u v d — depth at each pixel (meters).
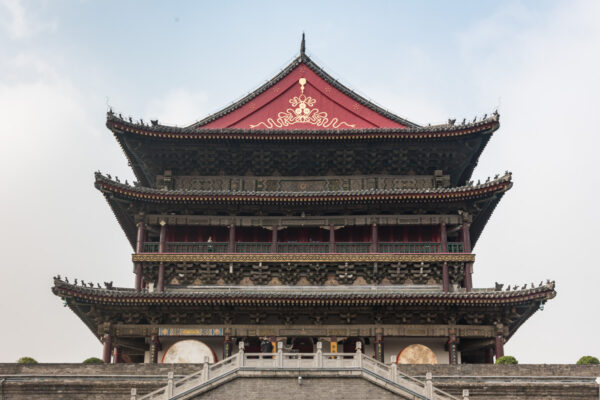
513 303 52.72
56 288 51.28
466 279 56.12
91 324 57.84
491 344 53.69
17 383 46.25
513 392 45.72
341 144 60.09
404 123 62.69
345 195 57.00
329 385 41.00
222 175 62.03
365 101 63.41
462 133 58.69
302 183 61.72
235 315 54.06
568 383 45.69
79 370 46.97
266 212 59.00
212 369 41.75
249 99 63.50
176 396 40.16
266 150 60.69
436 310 53.66
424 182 61.59
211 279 57.38
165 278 57.22
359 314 54.19
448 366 46.75
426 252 57.34
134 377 46.75
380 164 61.53
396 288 56.84
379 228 59.44
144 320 54.41
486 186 56.50
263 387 40.94
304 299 52.09
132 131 58.34
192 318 54.12
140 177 65.31
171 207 58.56
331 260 56.44
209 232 59.56
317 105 63.59
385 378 40.81
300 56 64.75
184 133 58.94
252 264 56.81
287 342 54.84
